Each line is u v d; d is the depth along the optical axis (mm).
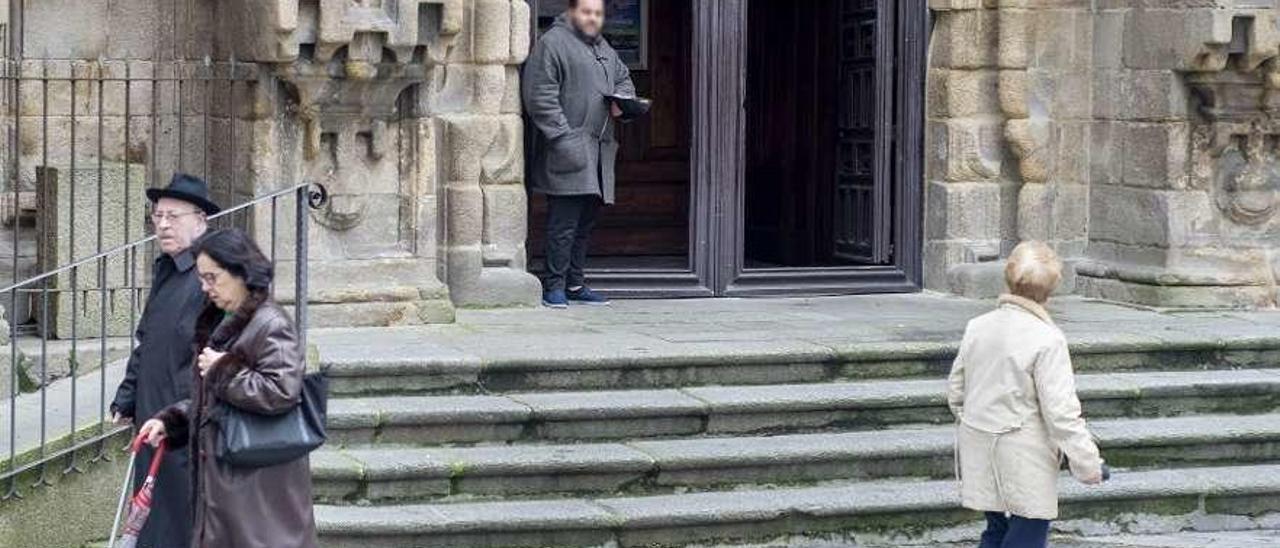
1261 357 12078
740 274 13852
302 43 11750
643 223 16281
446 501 9906
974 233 14039
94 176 11055
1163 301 13492
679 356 11039
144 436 7680
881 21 14172
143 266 11266
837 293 14055
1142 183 13719
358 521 9445
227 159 12273
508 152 12992
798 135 15836
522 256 13148
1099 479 8359
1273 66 13312
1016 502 8438
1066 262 14164
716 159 13773
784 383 11227
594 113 12969
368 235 12344
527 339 11586
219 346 7523
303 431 7539
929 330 12180
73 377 9016
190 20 12344
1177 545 10203
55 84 12070
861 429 10898
